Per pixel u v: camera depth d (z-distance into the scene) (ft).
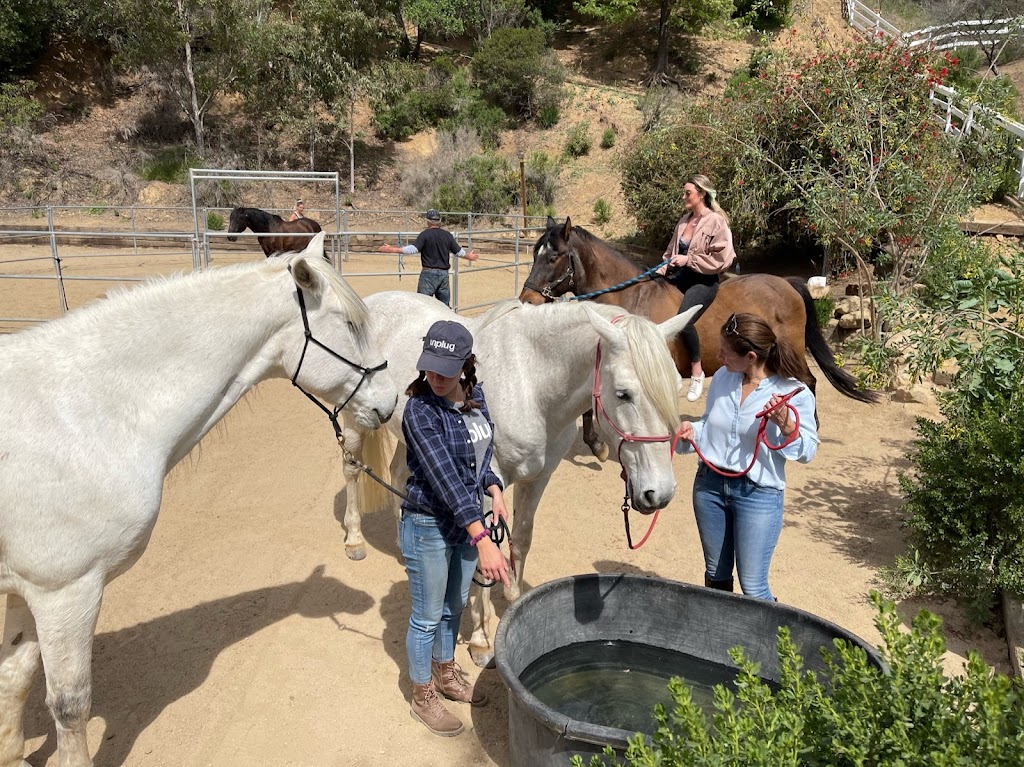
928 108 28.25
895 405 23.99
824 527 16.07
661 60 86.17
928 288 21.11
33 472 7.34
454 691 10.46
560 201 72.49
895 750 5.53
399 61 84.48
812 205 27.09
